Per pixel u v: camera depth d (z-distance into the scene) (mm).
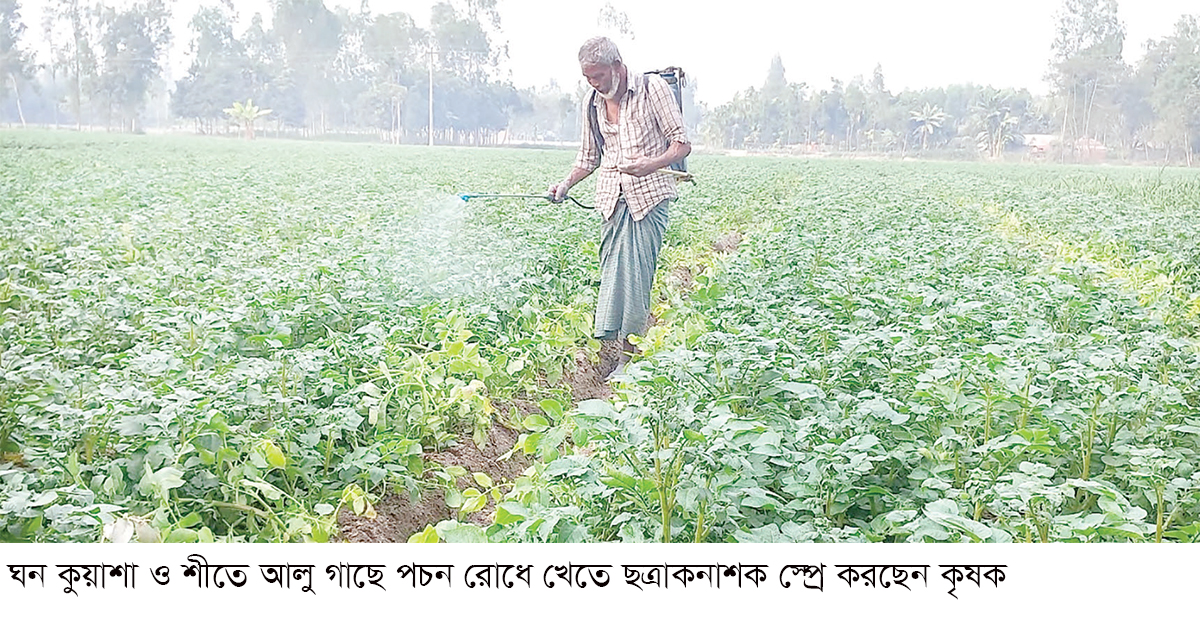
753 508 4301
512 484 5309
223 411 4676
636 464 4066
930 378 4941
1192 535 4266
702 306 7633
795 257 9266
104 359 5434
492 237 10008
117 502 4238
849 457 4160
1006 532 3740
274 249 9930
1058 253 11648
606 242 7281
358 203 14320
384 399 5234
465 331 6305
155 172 19031
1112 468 4723
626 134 7051
